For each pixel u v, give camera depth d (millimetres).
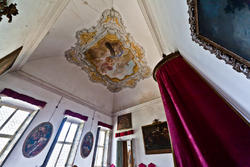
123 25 4215
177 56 2172
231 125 1035
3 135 3113
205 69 1384
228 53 784
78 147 4582
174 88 1786
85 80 6125
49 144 3771
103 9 3705
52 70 4809
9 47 2023
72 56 5223
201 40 1068
